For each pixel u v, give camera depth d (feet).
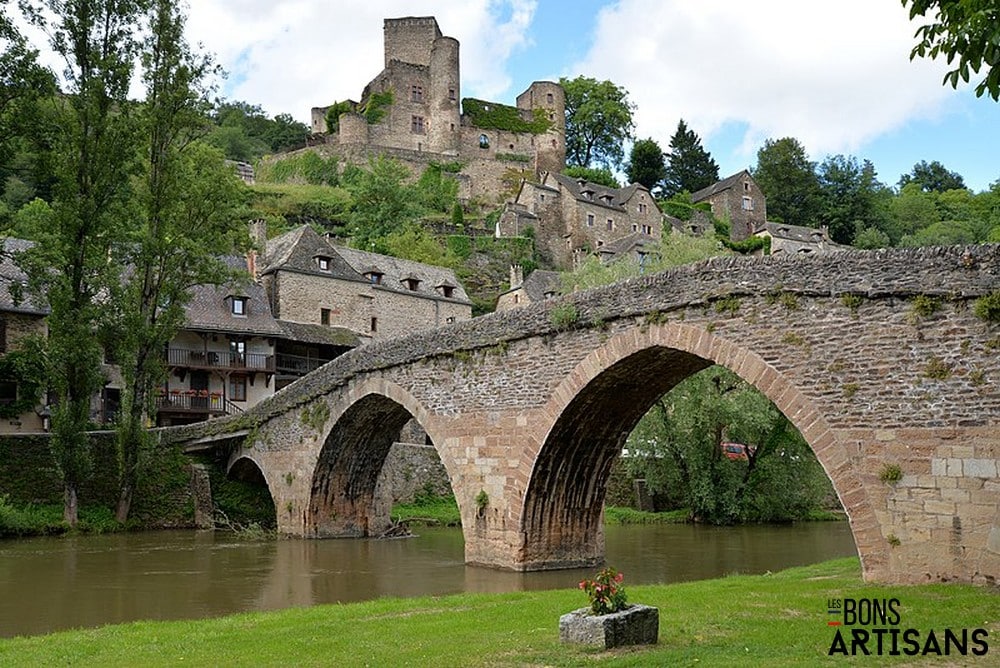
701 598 42.14
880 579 44.57
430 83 322.96
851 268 47.06
